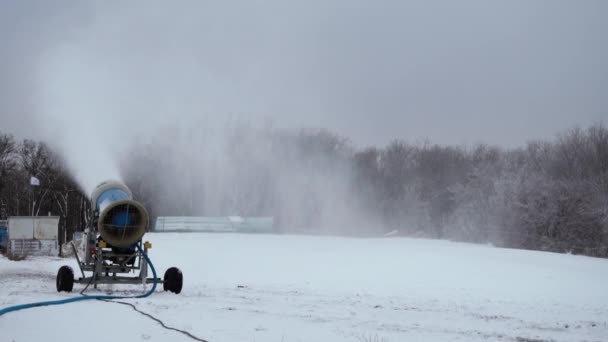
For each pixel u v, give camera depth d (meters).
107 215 15.58
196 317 11.53
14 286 17.53
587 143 66.88
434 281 24.06
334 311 14.42
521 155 73.00
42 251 40.31
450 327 12.78
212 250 39.59
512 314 15.90
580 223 52.09
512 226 55.75
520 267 30.59
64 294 15.09
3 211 70.88
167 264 29.75
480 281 24.42
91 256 16.45
